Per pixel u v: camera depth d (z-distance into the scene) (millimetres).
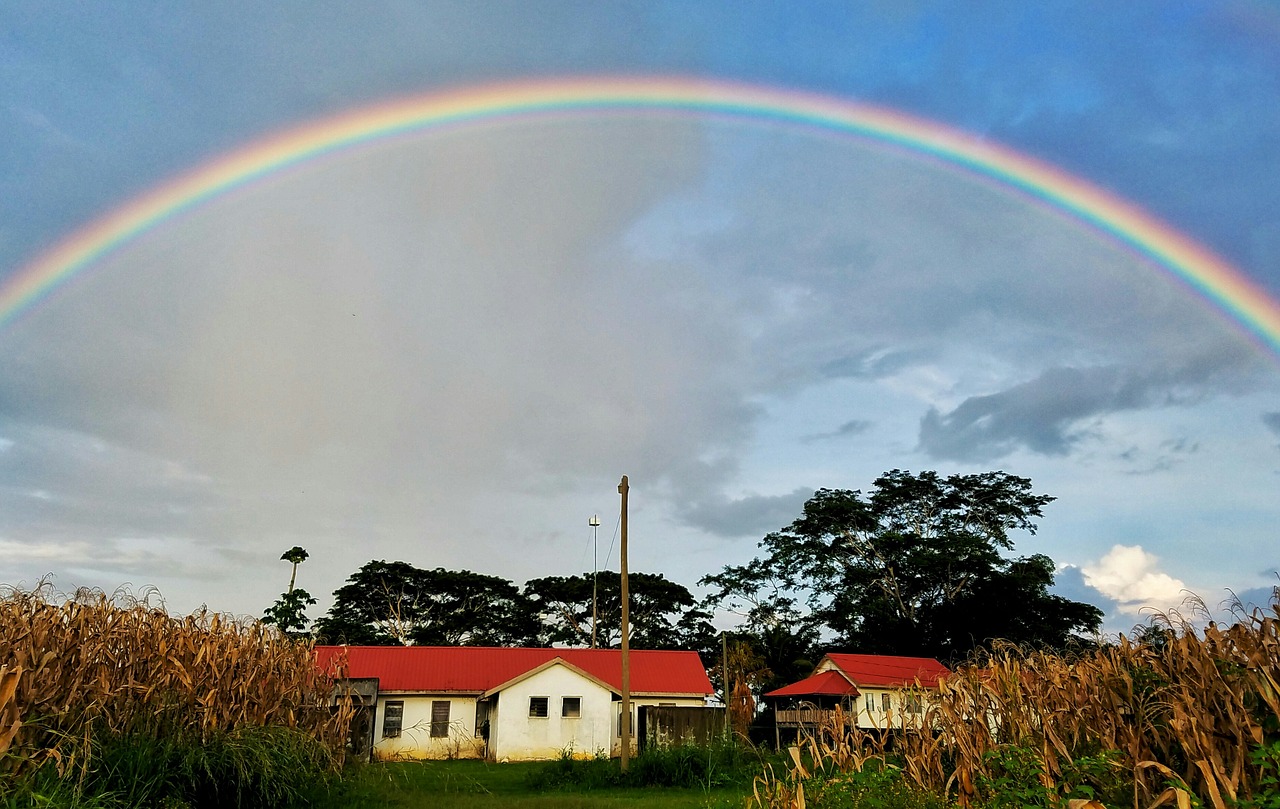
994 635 46125
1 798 7504
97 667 10602
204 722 11523
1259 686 7297
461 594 63094
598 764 20750
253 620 15188
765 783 10617
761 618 57156
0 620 10000
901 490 55750
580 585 62781
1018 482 55562
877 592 53969
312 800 12469
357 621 61312
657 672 38438
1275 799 6008
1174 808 7250
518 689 32438
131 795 9203
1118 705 8930
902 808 8656
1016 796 7961
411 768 22203
